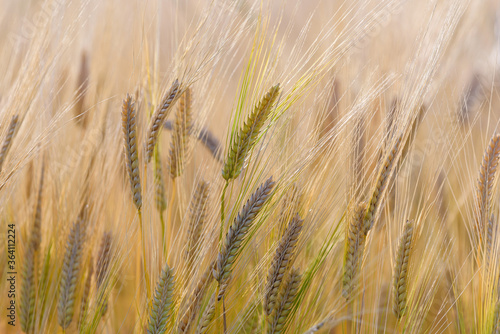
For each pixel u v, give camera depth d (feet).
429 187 3.13
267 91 2.86
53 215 3.31
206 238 2.97
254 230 2.93
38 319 3.19
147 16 3.54
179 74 3.04
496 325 2.94
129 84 3.23
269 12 2.96
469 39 4.03
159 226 3.22
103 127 3.39
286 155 3.04
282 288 2.93
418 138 3.68
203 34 3.03
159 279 2.91
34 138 3.26
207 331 2.97
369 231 2.99
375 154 3.03
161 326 2.92
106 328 3.26
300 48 3.00
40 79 3.26
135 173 2.97
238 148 2.86
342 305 3.14
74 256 3.10
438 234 3.19
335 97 3.25
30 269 3.19
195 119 3.21
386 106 3.28
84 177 3.32
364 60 3.43
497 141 2.95
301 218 2.90
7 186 3.20
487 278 3.02
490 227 2.98
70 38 3.46
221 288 2.91
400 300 2.99
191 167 3.36
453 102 3.56
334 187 3.10
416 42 3.11
